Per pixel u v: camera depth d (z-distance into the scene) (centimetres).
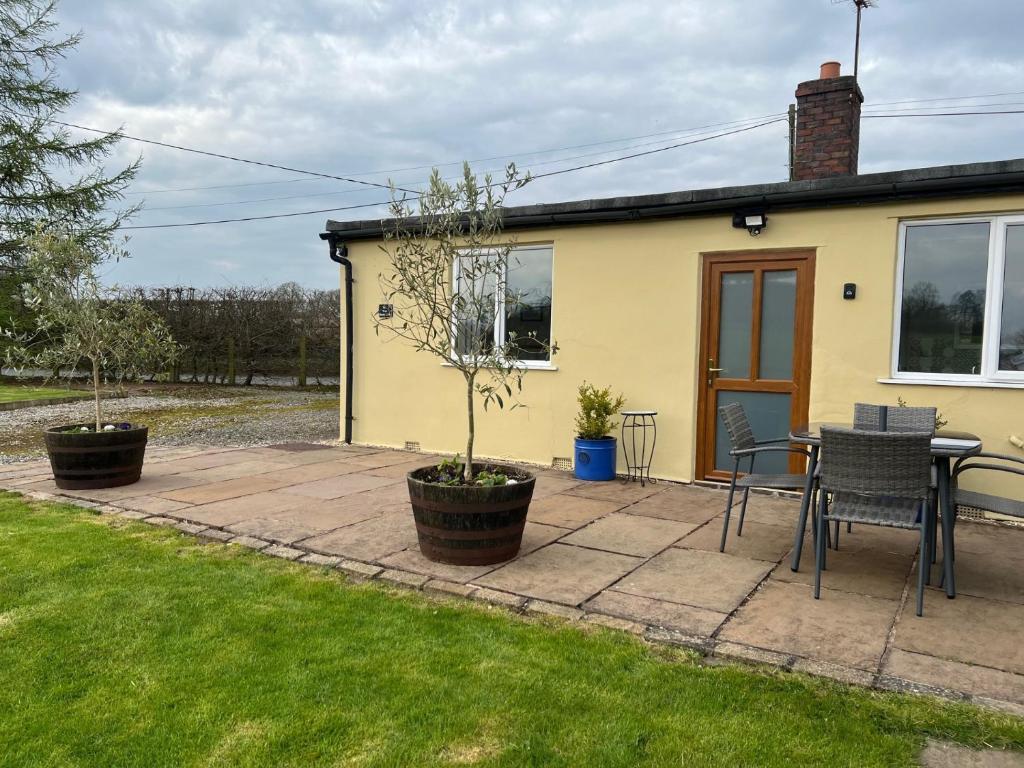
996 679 281
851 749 236
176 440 971
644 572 410
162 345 680
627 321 697
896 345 578
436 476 450
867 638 320
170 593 368
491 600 364
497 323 779
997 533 509
